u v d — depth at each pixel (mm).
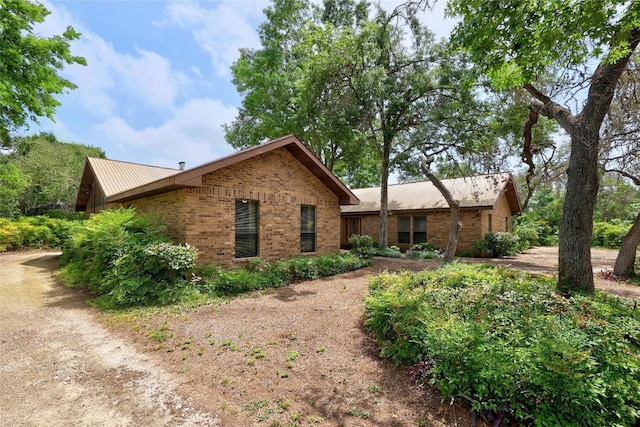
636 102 6391
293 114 19562
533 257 16562
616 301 5141
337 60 13820
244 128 21984
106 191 12828
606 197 17266
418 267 11656
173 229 9078
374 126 18938
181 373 3979
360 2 18250
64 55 11227
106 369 4098
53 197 23812
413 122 15797
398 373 3904
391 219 20125
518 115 12961
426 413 3164
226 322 5719
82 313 6492
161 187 8477
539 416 2811
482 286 5742
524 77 5223
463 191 18391
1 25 9727
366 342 4824
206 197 9023
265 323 5664
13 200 20312
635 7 3613
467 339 3531
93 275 8336
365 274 10391
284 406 3291
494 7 4453
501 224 20406
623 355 3299
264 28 20375
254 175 10227
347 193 12875
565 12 3934
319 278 9727
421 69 14656
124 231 8344
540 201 34656
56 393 3549
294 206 11461
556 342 3359
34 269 11680
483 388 3047
